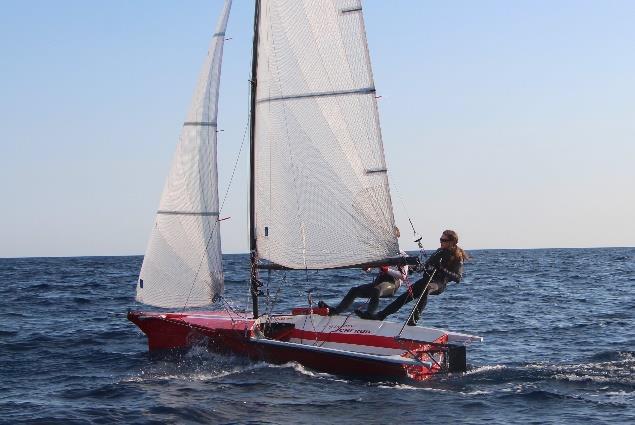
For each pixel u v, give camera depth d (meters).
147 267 17.23
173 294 17.22
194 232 17.14
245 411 12.70
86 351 19.30
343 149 16.58
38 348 19.84
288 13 16.61
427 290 16.22
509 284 47.78
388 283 16.78
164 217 17.19
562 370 15.90
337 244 16.62
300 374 15.34
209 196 17.16
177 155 17.25
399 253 16.55
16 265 107.31
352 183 16.58
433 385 14.60
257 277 16.97
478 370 15.92
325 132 16.59
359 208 16.55
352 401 13.31
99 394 14.05
